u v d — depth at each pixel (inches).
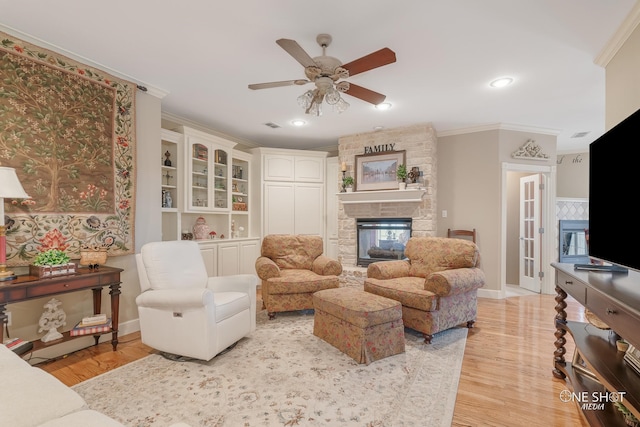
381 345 97.1
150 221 126.3
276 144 230.7
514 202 217.6
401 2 75.6
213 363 93.1
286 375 86.1
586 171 229.6
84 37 91.7
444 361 95.9
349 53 99.5
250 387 79.9
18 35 88.7
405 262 142.1
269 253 158.4
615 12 78.5
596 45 93.3
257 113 160.2
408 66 107.7
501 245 173.9
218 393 77.0
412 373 88.1
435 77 115.9
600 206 75.2
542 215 189.6
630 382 55.7
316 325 114.1
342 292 113.7
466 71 111.1
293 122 175.3
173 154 161.9
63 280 87.3
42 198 93.5
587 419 62.9
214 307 93.0
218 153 185.3
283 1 75.7
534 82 119.7
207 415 68.4
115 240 111.9
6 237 86.7
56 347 98.0
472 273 120.5
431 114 158.6
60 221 97.5
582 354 67.9
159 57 103.3
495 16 80.7
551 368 92.0
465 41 92.4
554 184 186.4
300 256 158.4
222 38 92.1
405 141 182.9
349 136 201.9
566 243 187.3
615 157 68.6
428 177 175.6
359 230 197.3
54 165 96.3
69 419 28.1
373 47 95.9
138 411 69.9
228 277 115.6
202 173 172.2
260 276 140.7
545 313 146.6
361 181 195.2
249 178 211.5
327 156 224.8
